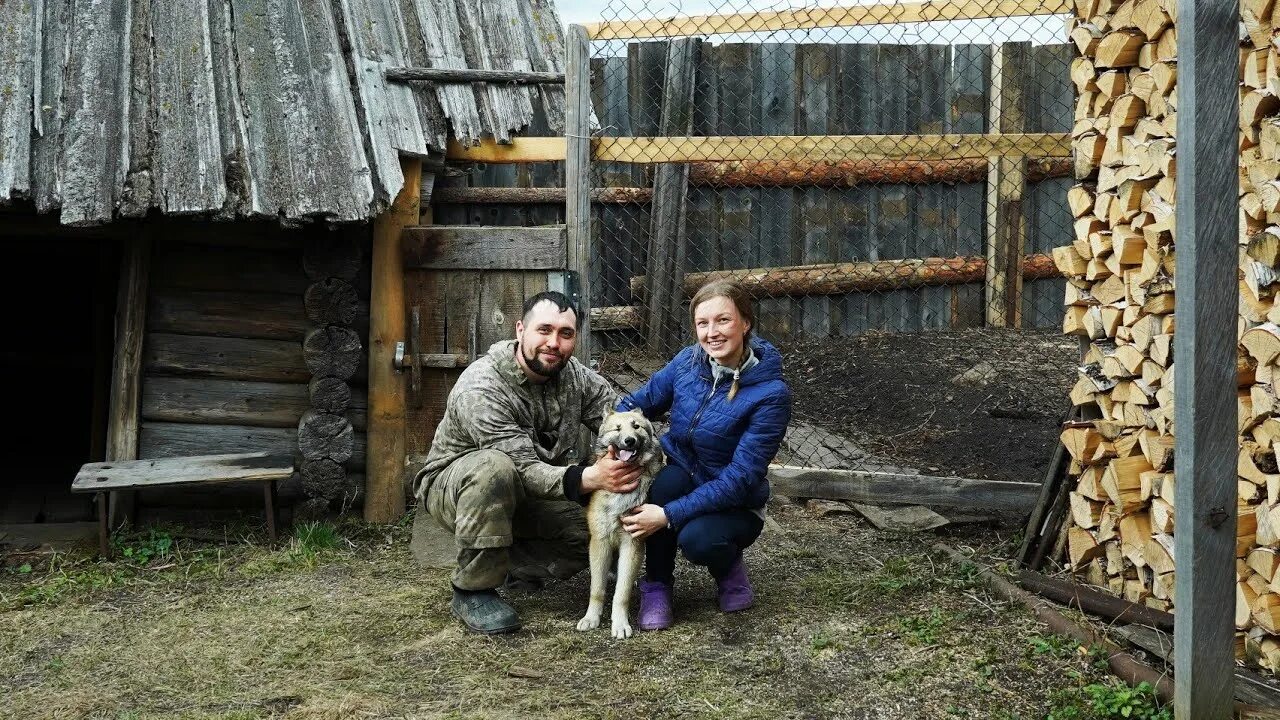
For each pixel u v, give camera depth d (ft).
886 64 29.37
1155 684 10.63
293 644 12.69
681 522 12.64
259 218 16.11
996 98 29.68
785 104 29.12
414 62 19.26
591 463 13.03
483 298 18.65
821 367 26.99
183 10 18.15
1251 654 11.41
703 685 11.34
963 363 26.30
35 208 16.03
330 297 17.35
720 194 28.96
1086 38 13.97
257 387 18.11
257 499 18.08
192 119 16.75
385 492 18.07
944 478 18.12
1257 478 11.18
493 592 13.17
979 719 10.53
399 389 18.25
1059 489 15.07
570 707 10.84
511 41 20.44
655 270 28.60
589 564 14.14
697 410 13.21
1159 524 12.64
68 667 12.05
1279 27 10.77
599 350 29.17
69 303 29.01
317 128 17.15
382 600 14.23
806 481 18.53
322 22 18.78
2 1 17.28
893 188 29.84
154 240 17.61
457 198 26.94
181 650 12.54
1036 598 13.58
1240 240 11.38
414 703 10.98
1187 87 9.06
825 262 29.68
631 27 18.72
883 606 13.67
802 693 11.15
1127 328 13.47
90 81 16.78
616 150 18.99
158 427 17.89
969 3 18.28
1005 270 30.27
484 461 12.67
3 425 26.66
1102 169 13.78
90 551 16.37
